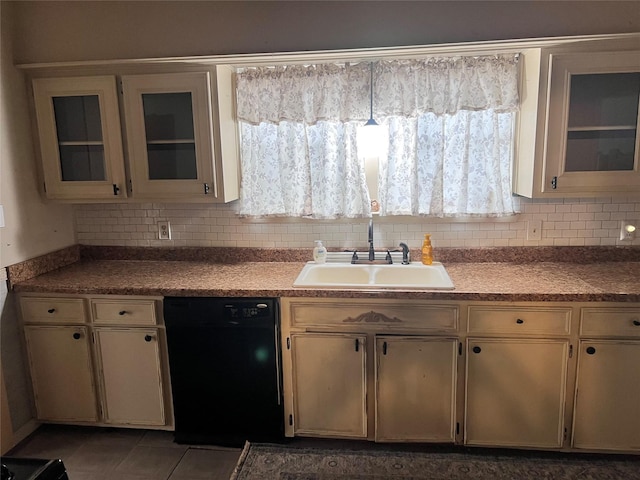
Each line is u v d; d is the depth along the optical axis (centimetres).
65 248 271
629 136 211
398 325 210
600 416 207
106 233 279
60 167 245
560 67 207
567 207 246
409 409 217
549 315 200
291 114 246
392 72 237
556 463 212
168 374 230
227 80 242
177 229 274
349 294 208
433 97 235
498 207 244
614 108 210
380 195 253
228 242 272
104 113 234
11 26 232
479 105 232
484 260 255
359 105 242
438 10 211
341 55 224
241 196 262
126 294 222
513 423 212
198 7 223
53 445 236
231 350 220
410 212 251
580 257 250
